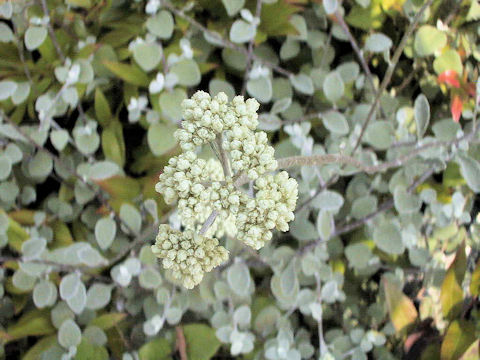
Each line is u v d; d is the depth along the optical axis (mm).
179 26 215
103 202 215
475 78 228
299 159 132
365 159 212
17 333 203
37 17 212
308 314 220
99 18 226
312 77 223
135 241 199
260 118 208
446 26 210
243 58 220
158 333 214
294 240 233
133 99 204
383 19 221
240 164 106
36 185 240
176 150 199
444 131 202
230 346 215
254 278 235
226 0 196
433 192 207
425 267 226
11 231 201
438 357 208
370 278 240
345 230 216
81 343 193
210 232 133
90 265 193
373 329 226
